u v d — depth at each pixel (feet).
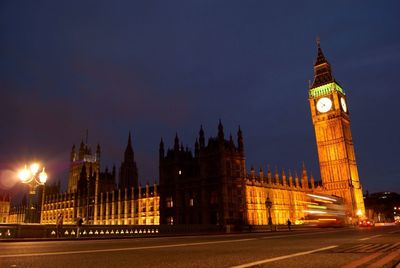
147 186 405.18
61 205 568.41
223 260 43.04
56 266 38.06
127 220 421.18
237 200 299.79
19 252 55.88
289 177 410.72
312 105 491.31
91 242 93.71
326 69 491.72
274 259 43.16
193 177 316.40
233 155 309.01
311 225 268.62
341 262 38.99
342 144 454.40
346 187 437.58
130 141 597.11
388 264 36.29
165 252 55.01
